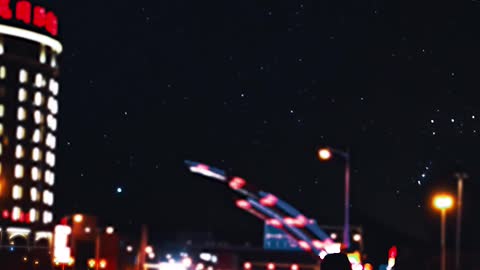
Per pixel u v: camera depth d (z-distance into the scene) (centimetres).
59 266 12712
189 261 14350
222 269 14862
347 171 6800
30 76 17638
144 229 14488
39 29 17762
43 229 17138
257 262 14550
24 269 15612
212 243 16250
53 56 18288
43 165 17700
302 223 11619
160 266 14150
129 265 14325
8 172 16875
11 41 17250
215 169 11294
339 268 762
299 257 14012
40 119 17762
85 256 12888
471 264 8531
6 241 16438
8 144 17012
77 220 12231
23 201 16938
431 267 8375
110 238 12525
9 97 17212
